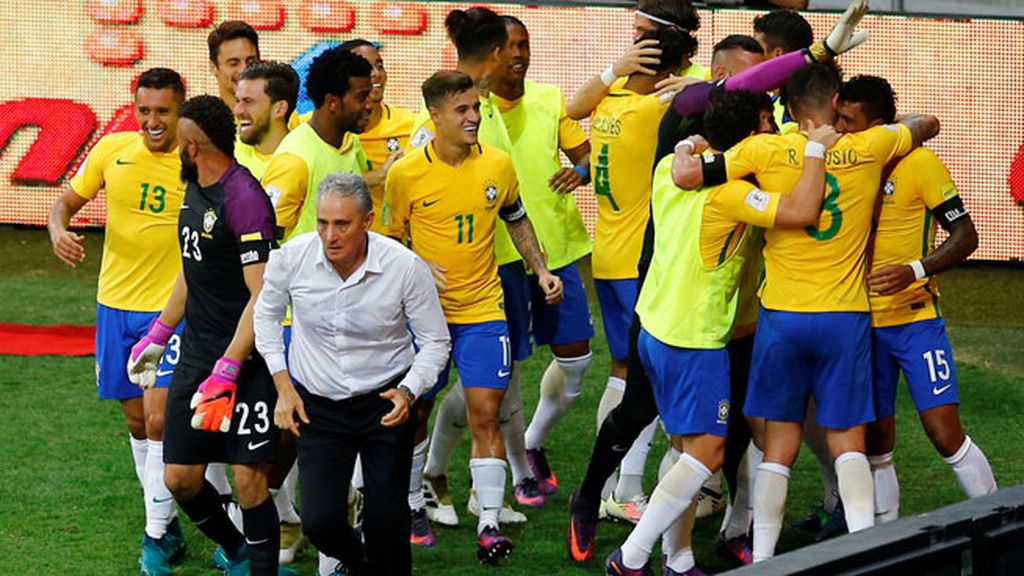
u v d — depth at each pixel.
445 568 22.83
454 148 22.67
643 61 24.94
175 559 23.08
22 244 42.25
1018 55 41.38
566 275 25.97
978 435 29.48
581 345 26.06
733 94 20.69
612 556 21.34
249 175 20.25
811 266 20.34
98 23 42.19
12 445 28.34
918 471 27.39
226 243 20.08
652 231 22.81
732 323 20.83
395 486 19.66
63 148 42.41
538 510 25.64
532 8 41.78
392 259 19.11
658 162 22.88
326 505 19.42
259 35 42.06
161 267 23.61
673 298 20.81
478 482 22.86
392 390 19.20
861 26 41.56
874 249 21.64
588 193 41.16
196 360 20.55
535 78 41.91
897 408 31.42
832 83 20.55
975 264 41.88
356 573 20.34
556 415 26.25
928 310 21.78
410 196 22.77
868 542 14.02
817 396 20.73
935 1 43.00
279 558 21.97
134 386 23.86
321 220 18.62
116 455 27.92
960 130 41.59
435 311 19.55
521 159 25.91
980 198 41.72
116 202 23.41
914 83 41.59
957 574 14.55
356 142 23.53
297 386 19.70
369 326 19.14
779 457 20.89
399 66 42.00
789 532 24.66
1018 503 15.02
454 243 22.84
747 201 20.03
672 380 20.83
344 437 19.67
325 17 41.91
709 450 20.88
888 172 21.42
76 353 34.53
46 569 22.44
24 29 42.16
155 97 22.98
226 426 19.64
